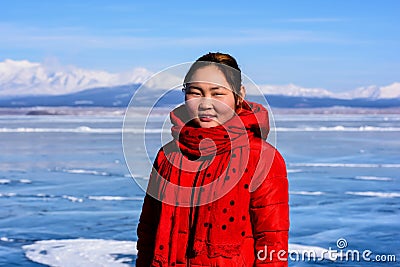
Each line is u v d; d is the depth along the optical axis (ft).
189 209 5.62
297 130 147.23
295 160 70.13
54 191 45.32
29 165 64.95
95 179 52.37
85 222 32.91
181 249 5.59
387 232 29.81
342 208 37.04
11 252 25.93
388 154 78.13
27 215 35.27
